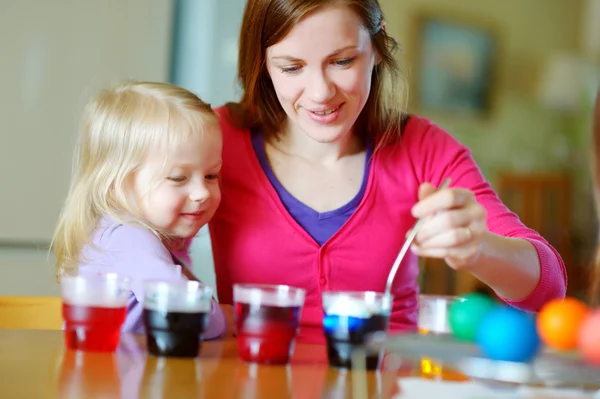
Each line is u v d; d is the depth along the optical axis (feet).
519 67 19.16
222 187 5.34
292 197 5.26
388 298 3.35
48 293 11.36
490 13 18.63
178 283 3.43
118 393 2.70
